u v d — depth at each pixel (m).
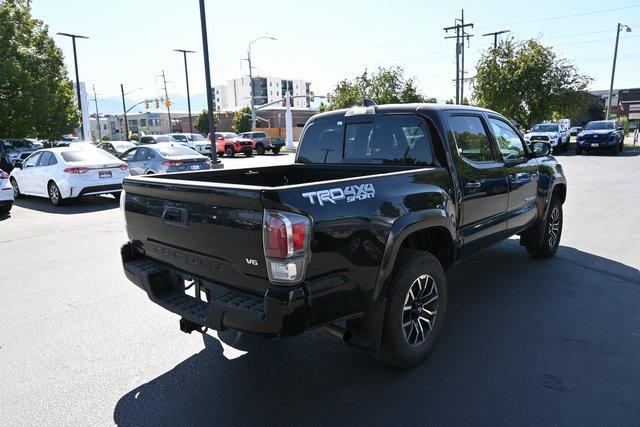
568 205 10.08
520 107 31.34
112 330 4.36
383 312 3.20
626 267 5.81
